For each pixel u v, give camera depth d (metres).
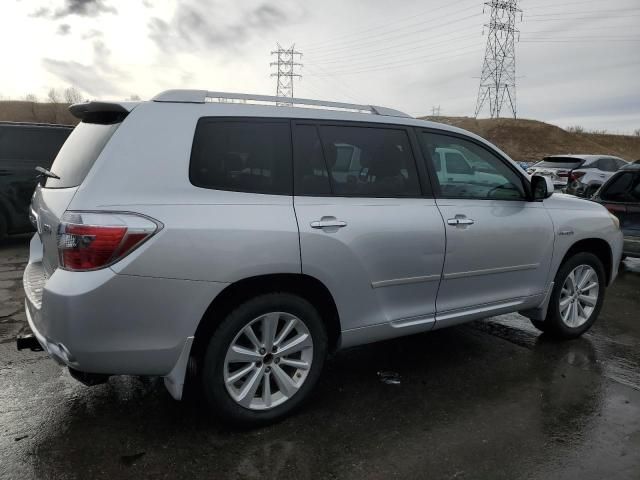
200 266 2.61
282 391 3.03
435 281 3.53
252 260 2.74
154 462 2.63
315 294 3.14
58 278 2.49
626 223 7.28
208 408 2.85
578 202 4.57
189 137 2.77
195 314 2.64
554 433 3.00
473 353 4.22
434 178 3.62
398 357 4.11
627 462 2.74
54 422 2.99
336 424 3.05
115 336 2.51
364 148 3.35
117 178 2.56
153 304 2.54
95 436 2.86
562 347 4.41
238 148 2.90
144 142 2.67
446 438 2.93
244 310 2.79
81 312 2.42
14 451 2.70
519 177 4.13
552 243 4.20
